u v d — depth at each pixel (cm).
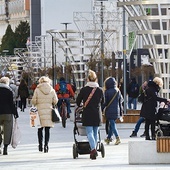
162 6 3703
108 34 8912
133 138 3662
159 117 3056
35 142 3584
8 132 3056
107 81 3338
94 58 7669
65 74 8956
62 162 2738
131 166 2550
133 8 3775
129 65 7325
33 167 2603
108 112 3331
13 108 3064
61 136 3894
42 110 3052
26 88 6869
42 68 11406
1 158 2928
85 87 2794
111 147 3256
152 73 7262
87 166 2588
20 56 13100
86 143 2836
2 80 3075
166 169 2442
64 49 7731
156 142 2597
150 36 3759
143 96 3312
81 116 2831
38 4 15600
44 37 11319
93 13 7512
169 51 3744
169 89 3747
